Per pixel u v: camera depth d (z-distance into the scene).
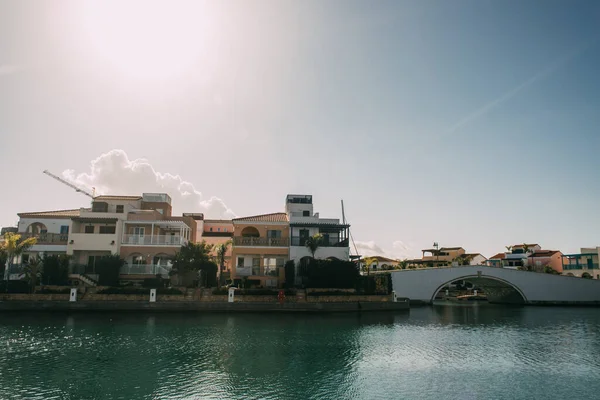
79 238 56.91
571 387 23.78
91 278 53.62
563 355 31.33
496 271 76.44
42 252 57.72
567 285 77.31
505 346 34.44
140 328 38.59
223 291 52.03
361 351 31.47
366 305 55.66
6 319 43.09
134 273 55.28
